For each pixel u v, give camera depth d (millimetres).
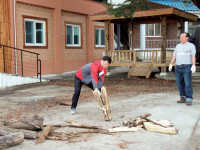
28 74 13789
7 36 12461
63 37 16422
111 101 7672
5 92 9789
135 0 12359
